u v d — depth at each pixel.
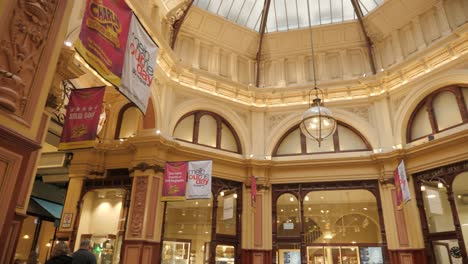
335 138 12.52
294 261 11.39
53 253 4.13
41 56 3.73
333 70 13.41
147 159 10.28
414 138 11.33
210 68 13.13
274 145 12.70
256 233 11.51
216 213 11.39
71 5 4.26
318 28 13.23
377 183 11.53
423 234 10.23
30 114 3.52
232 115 12.70
